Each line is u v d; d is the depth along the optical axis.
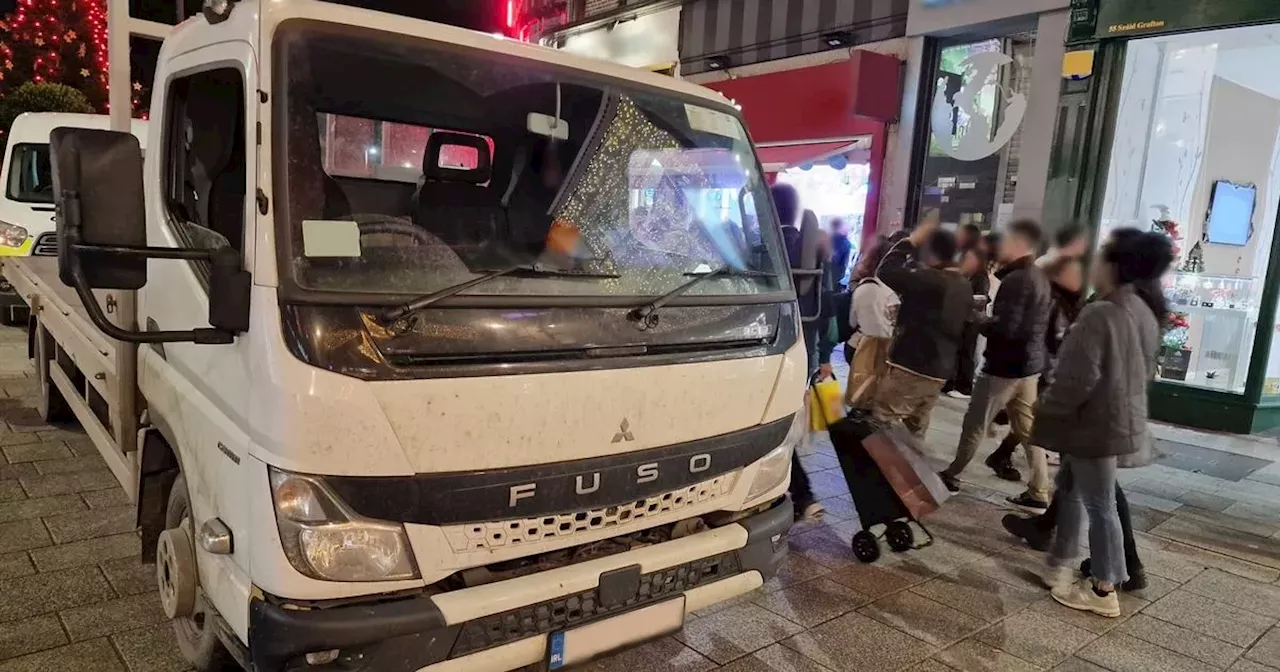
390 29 2.61
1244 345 8.36
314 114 2.42
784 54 12.63
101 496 4.79
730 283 3.12
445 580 2.43
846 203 12.15
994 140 10.20
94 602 3.61
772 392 3.11
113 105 3.56
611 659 3.54
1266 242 8.37
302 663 2.24
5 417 6.22
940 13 10.42
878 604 4.23
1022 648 3.88
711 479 2.91
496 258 2.73
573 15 16.61
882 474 4.59
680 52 14.26
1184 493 6.32
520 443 2.40
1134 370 4.08
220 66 2.61
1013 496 6.00
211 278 2.25
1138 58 8.90
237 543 2.37
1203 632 4.14
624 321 2.70
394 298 2.30
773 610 4.10
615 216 3.12
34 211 9.26
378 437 2.20
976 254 7.80
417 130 3.80
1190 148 9.15
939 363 5.12
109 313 3.68
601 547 2.75
